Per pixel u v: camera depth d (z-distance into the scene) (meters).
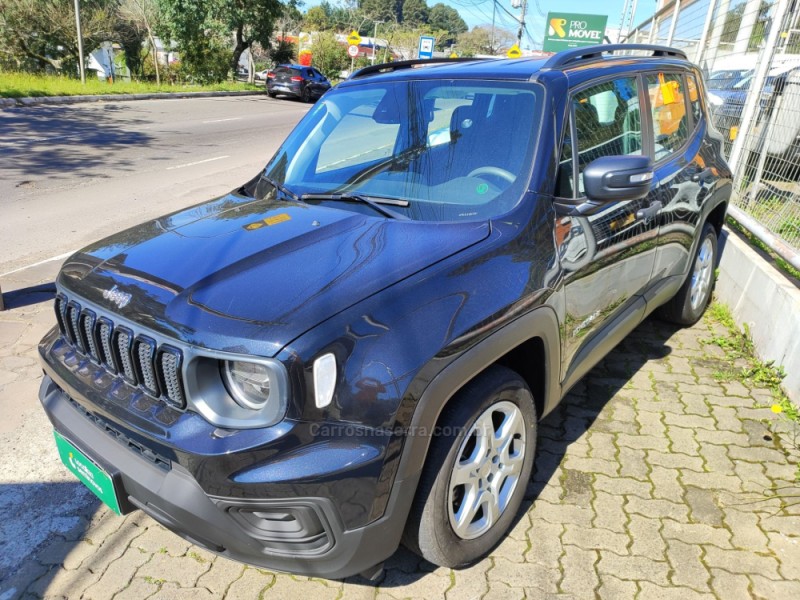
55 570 2.45
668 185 3.56
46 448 3.18
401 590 2.37
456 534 2.28
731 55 6.61
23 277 5.50
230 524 1.90
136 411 2.02
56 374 2.32
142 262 2.31
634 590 2.37
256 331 1.86
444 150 2.85
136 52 36.28
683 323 4.56
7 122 14.70
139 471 2.02
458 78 3.09
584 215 2.74
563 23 31.06
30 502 2.82
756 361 4.08
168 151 12.38
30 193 8.59
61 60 33.53
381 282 2.08
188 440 1.87
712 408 3.60
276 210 2.74
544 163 2.65
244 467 1.83
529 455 2.58
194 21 30.70
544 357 2.54
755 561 2.50
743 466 3.09
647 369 4.04
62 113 17.02
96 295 2.22
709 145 4.30
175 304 2.03
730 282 4.86
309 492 1.83
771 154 4.93
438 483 2.12
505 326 2.24
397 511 2.00
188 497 1.91
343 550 1.94
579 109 2.91
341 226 2.50
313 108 3.59
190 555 2.54
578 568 2.46
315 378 1.83
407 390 1.92
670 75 3.90
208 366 1.91
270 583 2.41
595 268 2.82
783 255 4.10
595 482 2.96
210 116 19.11
